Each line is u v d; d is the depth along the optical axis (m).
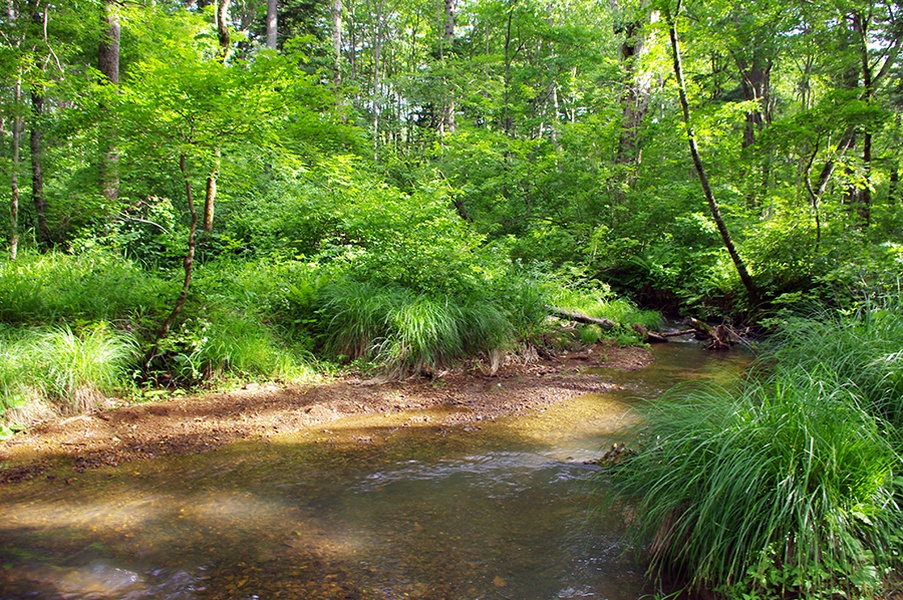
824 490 2.71
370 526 3.72
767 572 2.69
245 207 11.25
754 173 13.94
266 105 5.91
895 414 3.71
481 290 8.90
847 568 2.64
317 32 27.39
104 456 4.77
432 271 8.78
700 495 3.03
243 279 8.28
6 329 5.95
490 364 8.15
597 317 11.31
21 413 5.23
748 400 3.43
